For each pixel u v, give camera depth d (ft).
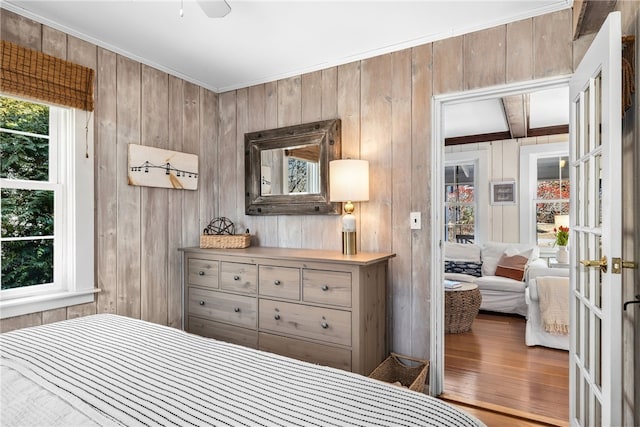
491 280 15.03
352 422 3.00
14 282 7.37
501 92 7.82
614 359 4.55
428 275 8.48
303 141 9.96
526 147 17.54
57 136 7.95
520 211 17.69
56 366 3.97
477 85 7.98
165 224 10.02
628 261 4.87
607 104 4.73
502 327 13.28
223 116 11.59
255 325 8.91
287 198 10.23
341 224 9.67
